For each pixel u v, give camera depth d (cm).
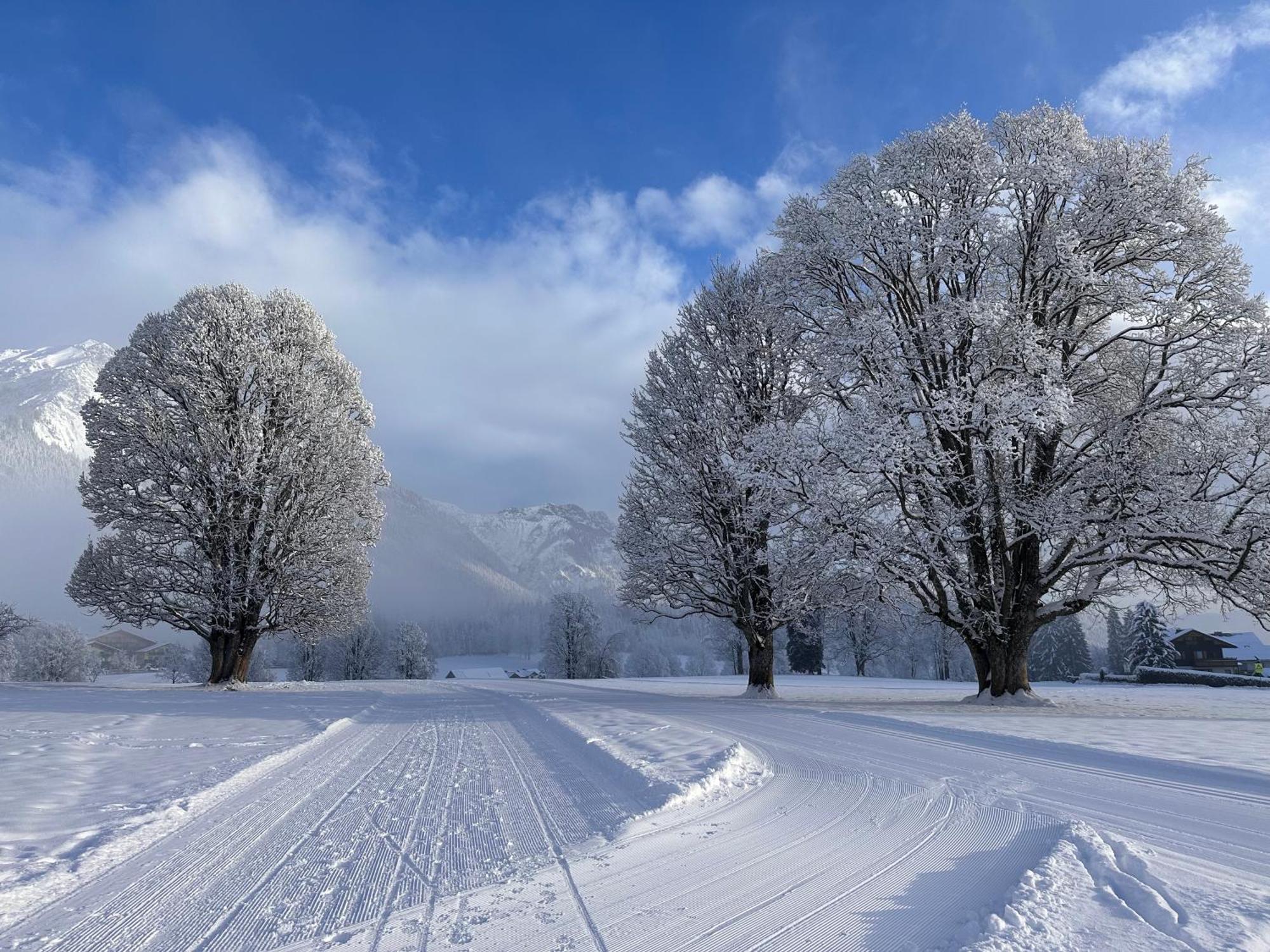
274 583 3072
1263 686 3731
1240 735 1151
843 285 2231
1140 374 2100
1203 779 791
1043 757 952
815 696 2527
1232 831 580
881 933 387
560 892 454
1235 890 433
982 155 2050
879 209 2034
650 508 2506
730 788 749
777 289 2292
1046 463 2111
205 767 900
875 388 1909
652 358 2620
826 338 2209
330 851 555
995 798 702
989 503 1966
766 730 1259
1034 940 363
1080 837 534
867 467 1814
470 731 1341
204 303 3056
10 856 527
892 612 2205
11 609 5338
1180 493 1819
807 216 2216
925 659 8062
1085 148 2016
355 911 429
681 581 2442
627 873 486
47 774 827
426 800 733
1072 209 2042
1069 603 2034
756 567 2361
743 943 376
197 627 3119
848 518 1886
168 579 2955
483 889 462
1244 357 1842
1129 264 2092
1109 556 1942
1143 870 464
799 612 2322
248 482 2889
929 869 490
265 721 1498
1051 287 2055
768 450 1914
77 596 2917
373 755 1052
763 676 2458
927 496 1939
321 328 3422
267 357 3075
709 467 2419
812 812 652
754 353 2508
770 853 529
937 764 902
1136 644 6406
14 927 410
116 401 2958
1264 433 1766
